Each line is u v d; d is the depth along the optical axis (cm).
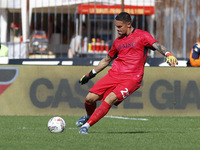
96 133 2259
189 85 3447
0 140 2009
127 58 2152
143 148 1789
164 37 4825
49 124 2264
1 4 4994
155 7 4869
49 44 5103
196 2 4759
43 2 4934
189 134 2288
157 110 3428
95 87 2202
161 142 1969
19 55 4538
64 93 3394
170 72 3434
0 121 2930
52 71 3391
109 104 2152
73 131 2344
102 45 4966
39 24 5275
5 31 5038
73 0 4956
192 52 3697
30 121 2938
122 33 2145
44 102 3388
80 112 3400
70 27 5212
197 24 4772
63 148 1767
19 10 5050
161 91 3428
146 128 2609
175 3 4812
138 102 3425
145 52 2158
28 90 3388
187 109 3444
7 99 3384
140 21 4891
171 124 2844
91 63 3872
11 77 3384
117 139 2031
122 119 3133
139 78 2153
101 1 4609
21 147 1800
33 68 3384
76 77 3394
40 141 1967
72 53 5103
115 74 2169
